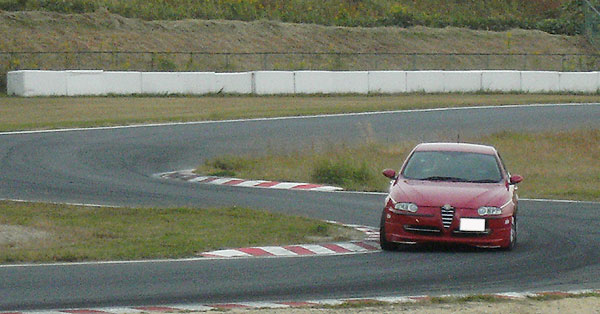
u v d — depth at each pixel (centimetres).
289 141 7712
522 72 12912
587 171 6538
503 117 9731
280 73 11800
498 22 17612
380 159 6706
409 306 2322
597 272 2919
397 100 11256
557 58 16375
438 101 11106
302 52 14662
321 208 4609
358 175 5700
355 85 12106
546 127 9069
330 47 15250
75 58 12912
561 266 3027
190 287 2580
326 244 3444
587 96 12506
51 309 2266
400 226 3253
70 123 8362
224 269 2880
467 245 3431
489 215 3231
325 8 17362
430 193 3291
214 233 3638
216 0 16538
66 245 3325
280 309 2248
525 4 19425
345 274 2816
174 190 5209
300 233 3666
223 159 6256
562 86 13062
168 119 8819
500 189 3381
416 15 17362
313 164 6178
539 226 4062
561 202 4988
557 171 6481
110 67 12938
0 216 3984
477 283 2705
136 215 4100
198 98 11088
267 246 3369
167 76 11369
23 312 2211
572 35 17500
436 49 15988
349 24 16638
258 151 7144
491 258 3166
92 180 5519
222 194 5084
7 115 8994
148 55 13525
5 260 2972
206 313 2192
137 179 5653
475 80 12731
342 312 2230
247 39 14862
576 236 3766
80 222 3884
